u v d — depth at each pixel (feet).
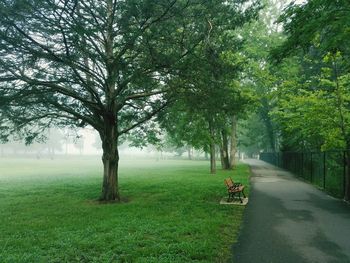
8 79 40.19
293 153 108.37
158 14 40.29
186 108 53.88
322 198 51.19
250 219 36.01
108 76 41.78
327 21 31.32
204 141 97.50
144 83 44.91
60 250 25.81
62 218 38.42
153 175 100.63
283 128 93.25
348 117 53.42
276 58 40.57
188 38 43.88
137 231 30.58
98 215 39.37
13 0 32.71
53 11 34.14
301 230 31.30
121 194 59.16
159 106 56.29
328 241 27.58
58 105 47.98
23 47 37.24
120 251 25.17
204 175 96.53
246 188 63.41
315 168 75.77
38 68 41.70
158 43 43.01
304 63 97.40
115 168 52.95
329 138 54.03
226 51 46.78
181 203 46.47
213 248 25.36
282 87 79.46
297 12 35.81
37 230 32.81
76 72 41.73
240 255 24.17
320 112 54.65
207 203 46.19
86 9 39.52
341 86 53.57
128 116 57.98
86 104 50.44
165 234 29.19
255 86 111.55
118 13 40.29
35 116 49.98
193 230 30.40
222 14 43.70
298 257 23.70
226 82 46.96
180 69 42.80
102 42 46.19
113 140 52.95
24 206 48.57
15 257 24.06
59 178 100.17
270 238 28.55
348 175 49.14
